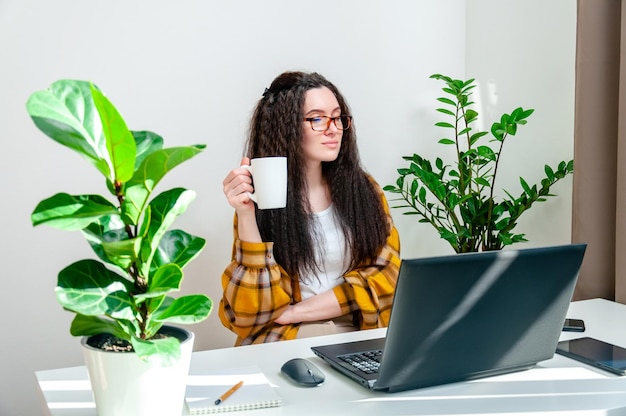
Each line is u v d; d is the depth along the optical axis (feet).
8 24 7.79
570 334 5.46
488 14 9.43
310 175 7.42
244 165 6.56
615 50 7.04
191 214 8.76
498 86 9.29
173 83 8.49
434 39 9.78
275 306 6.70
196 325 8.95
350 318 7.20
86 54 8.11
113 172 3.21
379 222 7.44
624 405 3.91
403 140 9.75
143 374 3.29
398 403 4.00
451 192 8.82
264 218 7.12
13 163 7.95
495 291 4.09
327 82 7.58
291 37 8.98
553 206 8.36
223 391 4.16
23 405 8.23
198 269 8.87
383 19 9.44
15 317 8.11
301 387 4.32
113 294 3.24
